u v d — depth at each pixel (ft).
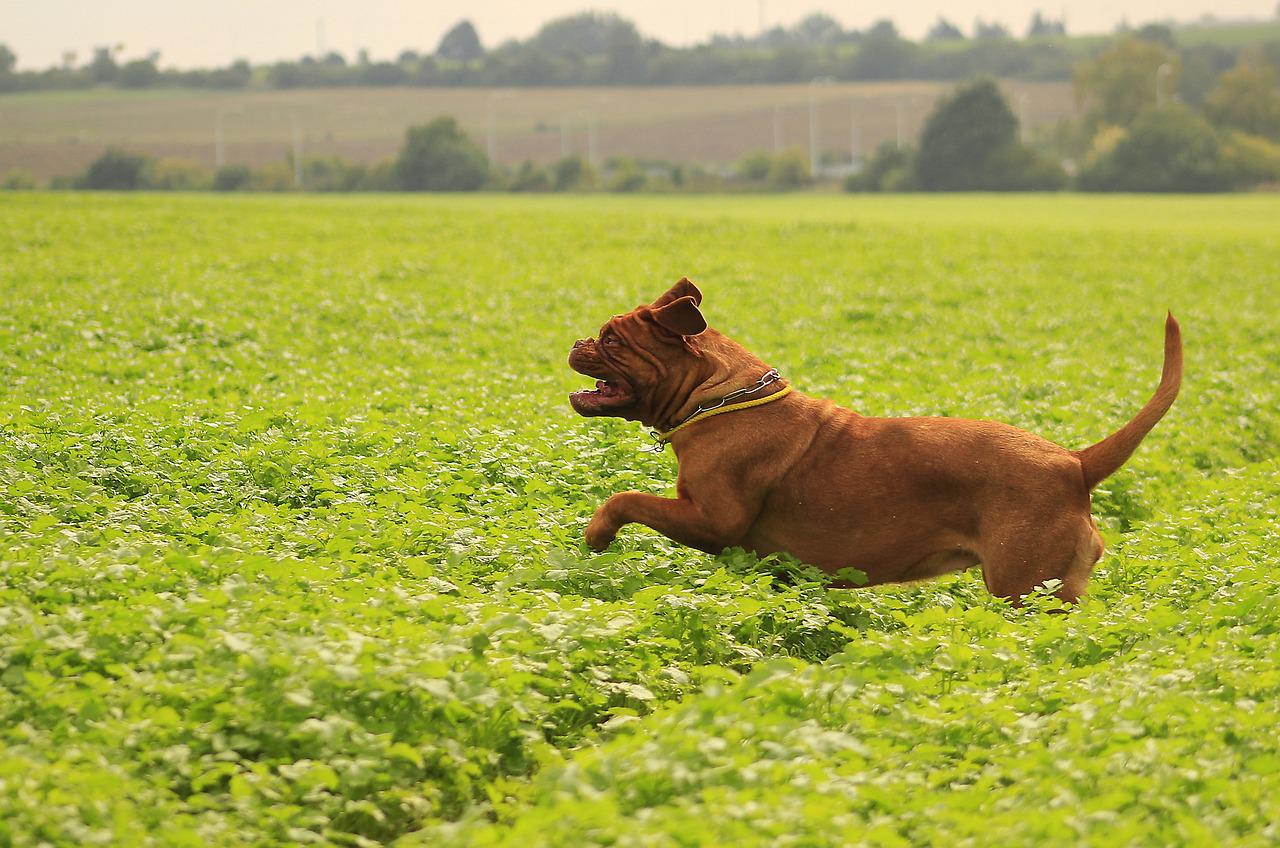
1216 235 195.93
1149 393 69.15
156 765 20.36
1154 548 38.75
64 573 25.91
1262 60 620.90
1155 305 115.96
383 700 22.12
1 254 122.42
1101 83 584.81
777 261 144.25
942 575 32.55
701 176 503.20
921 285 125.18
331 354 74.13
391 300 98.12
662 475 43.39
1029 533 30.53
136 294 94.63
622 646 25.95
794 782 19.40
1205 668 24.47
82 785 18.63
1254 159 454.81
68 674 22.54
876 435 32.09
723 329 90.43
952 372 75.00
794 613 28.81
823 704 23.22
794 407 32.50
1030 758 20.48
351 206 216.33
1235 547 36.86
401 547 32.17
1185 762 20.40
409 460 42.22
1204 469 57.16
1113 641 27.66
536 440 46.24
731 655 28.17
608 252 149.07
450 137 485.97
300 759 21.08
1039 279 134.00
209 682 21.62
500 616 25.11
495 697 21.83
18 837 17.31
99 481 37.22
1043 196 413.80
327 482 37.42
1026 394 67.41
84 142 607.37
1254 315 110.01
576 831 17.65
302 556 31.32
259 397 55.83
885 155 492.54
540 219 194.18
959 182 471.62
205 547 29.14
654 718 23.27
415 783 21.44
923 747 21.40
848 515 31.78
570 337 85.81
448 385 63.52
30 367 60.64
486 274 121.19
